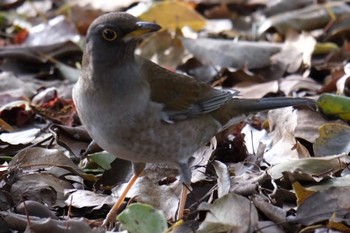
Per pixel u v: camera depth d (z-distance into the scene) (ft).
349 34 58.13
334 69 49.88
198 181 37.47
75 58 55.57
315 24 59.21
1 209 35.70
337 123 41.11
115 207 35.22
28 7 67.82
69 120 44.78
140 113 33.37
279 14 61.93
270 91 48.16
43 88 50.06
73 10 63.00
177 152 34.96
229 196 33.37
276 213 33.78
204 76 52.13
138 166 36.04
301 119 41.96
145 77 34.30
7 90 49.32
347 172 37.50
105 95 33.12
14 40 58.80
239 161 40.34
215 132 37.37
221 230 32.86
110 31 33.04
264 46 53.47
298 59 52.29
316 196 34.24
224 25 61.31
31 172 38.09
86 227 33.04
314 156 39.65
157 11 59.31
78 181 38.60
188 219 34.37
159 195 36.17
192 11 59.16
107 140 33.96
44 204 35.88
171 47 54.08
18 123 45.16
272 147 40.73
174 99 34.86
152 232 32.78
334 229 32.96
